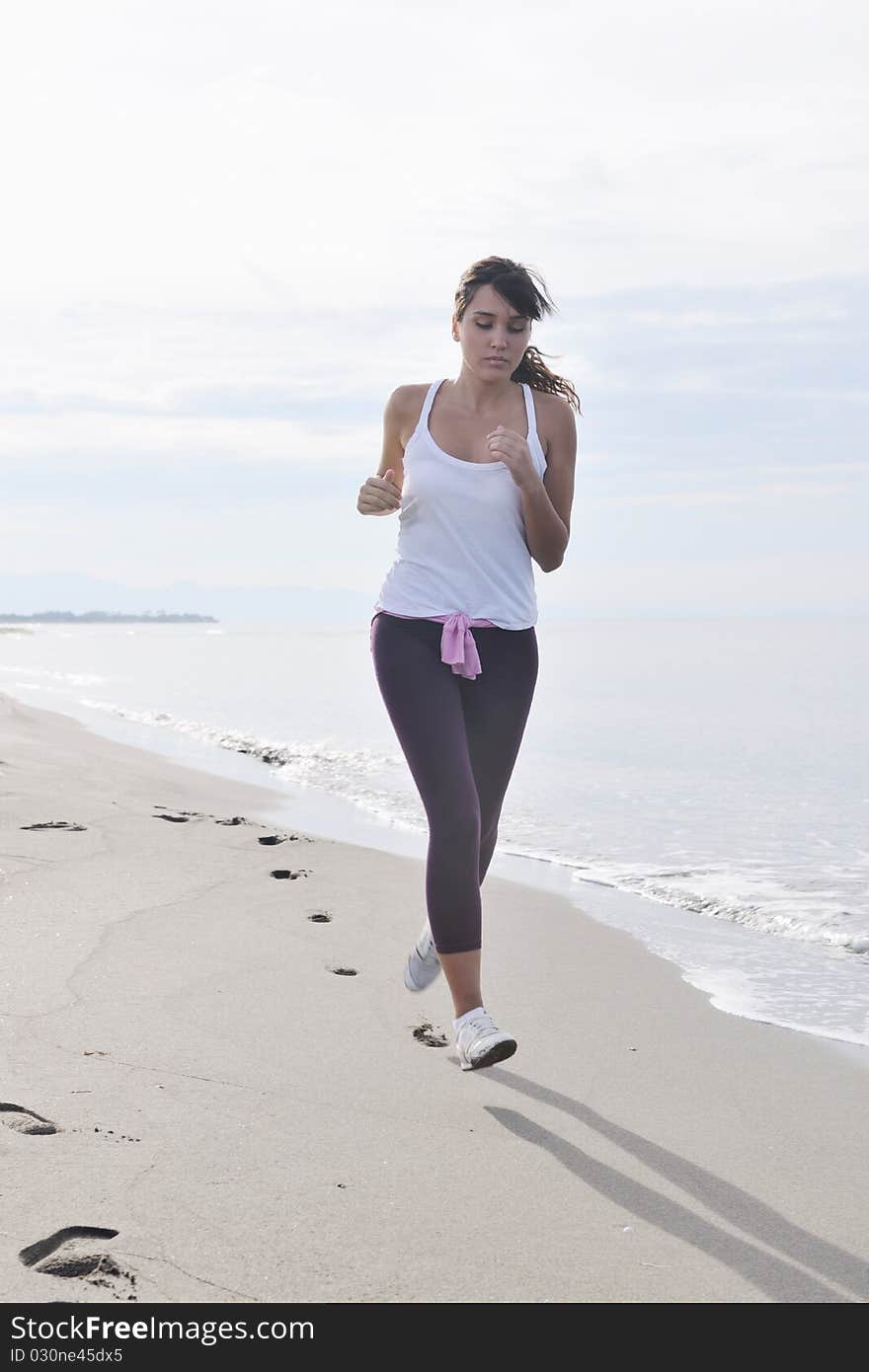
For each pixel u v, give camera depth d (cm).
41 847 566
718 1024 373
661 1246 227
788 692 1927
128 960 393
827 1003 398
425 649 313
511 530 317
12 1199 227
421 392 330
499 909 525
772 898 555
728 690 1980
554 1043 347
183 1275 207
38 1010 338
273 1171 248
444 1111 289
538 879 602
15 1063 296
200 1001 357
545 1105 298
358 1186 245
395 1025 351
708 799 874
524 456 304
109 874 522
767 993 410
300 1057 318
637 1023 371
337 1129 273
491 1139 274
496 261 313
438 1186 247
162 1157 250
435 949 308
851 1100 309
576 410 346
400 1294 205
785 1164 268
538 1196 246
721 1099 308
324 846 629
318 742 1204
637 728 1361
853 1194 253
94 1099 278
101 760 952
